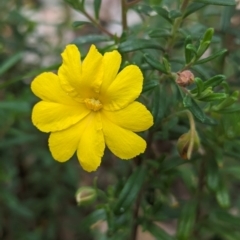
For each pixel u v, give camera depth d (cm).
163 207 15
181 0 12
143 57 12
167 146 20
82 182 22
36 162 22
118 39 13
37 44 22
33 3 25
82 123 11
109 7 26
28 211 19
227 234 15
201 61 11
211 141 13
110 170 21
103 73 10
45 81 10
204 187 16
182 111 12
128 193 13
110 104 10
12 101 18
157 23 15
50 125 10
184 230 14
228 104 12
